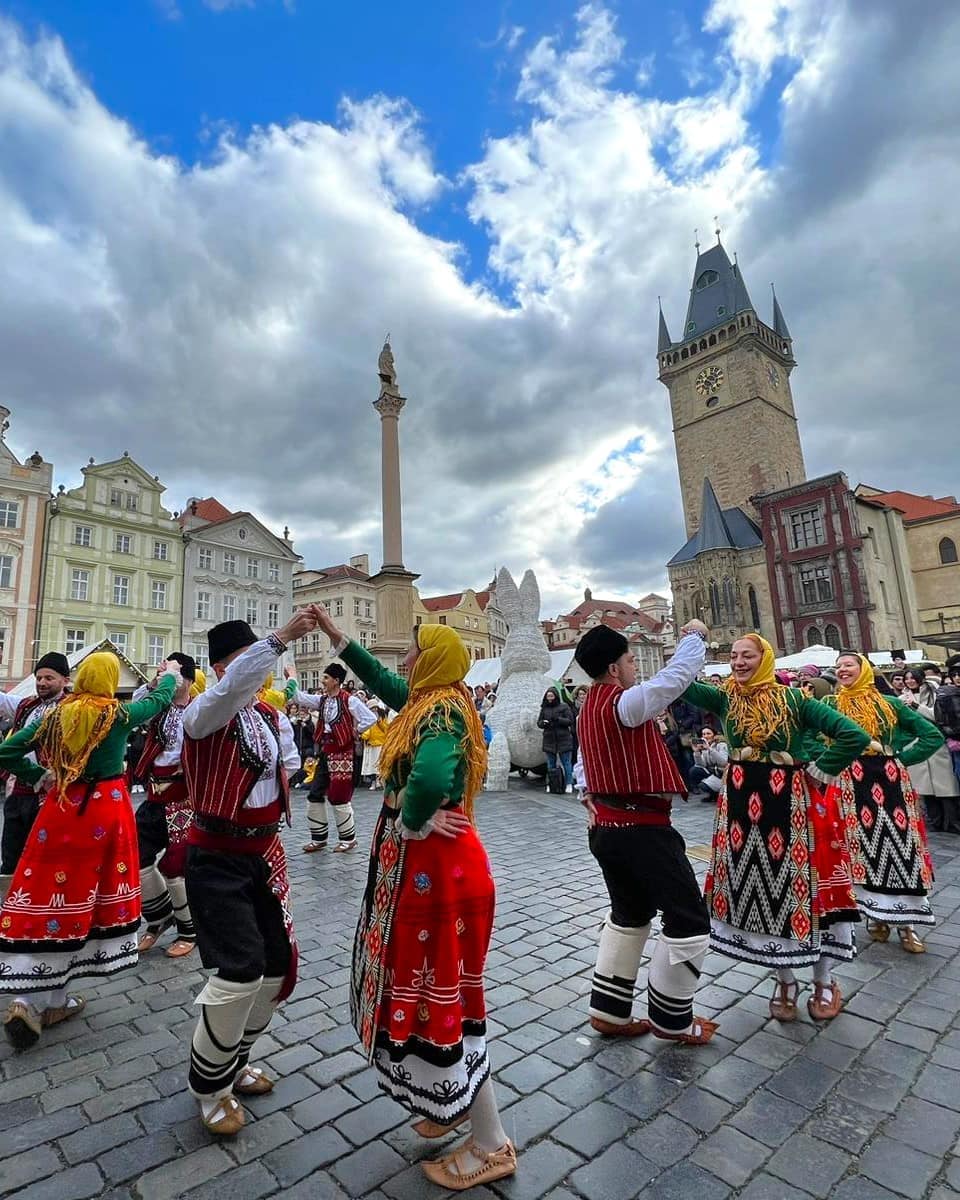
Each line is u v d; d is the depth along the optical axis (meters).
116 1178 2.22
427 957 2.16
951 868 6.03
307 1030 3.25
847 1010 3.34
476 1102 2.18
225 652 2.74
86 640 34.25
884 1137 2.38
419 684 2.39
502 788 11.68
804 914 3.11
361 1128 2.48
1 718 4.95
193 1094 2.50
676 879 2.97
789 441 61.16
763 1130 2.43
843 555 41.88
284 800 2.71
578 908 5.09
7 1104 2.66
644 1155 2.31
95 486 35.53
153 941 4.50
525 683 12.70
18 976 3.11
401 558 26.33
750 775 3.35
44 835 3.27
